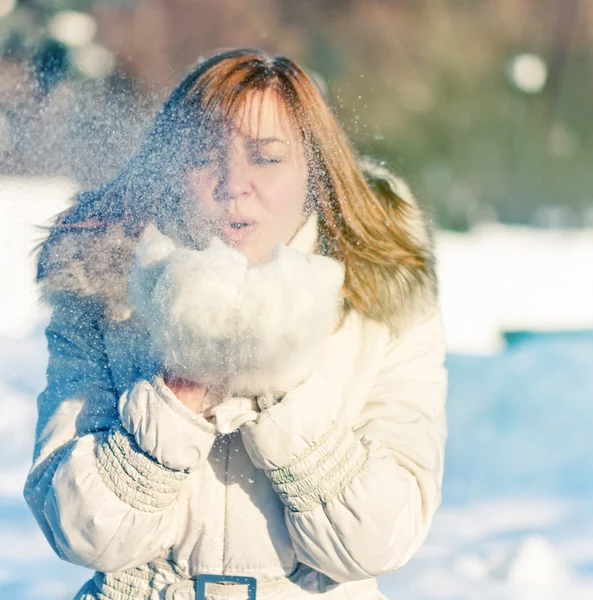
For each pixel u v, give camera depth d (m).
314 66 18.17
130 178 2.53
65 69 9.47
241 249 2.47
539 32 20.03
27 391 6.00
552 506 6.09
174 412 2.29
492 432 7.20
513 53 19.80
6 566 4.90
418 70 19.08
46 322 2.71
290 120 2.51
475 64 19.44
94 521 2.33
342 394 2.55
